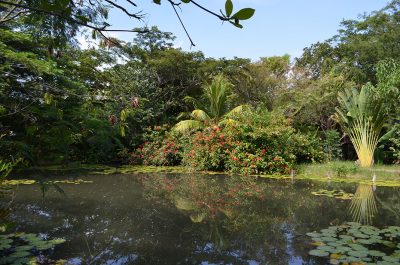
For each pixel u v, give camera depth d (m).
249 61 15.04
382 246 3.68
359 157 11.34
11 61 6.99
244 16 1.00
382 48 14.11
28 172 8.77
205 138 10.66
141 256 3.38
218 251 3.56
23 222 4.48
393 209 5.50
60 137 8.61
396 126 10.82
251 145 10.35
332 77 13.88
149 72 13.80
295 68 15.60
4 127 7.79
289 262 3.24
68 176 8.61
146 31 1.36
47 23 2.84
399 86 9.71
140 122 12.89
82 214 4.97
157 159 11.80
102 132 10.75
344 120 11.60
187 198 6.30
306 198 6.37
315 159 11.90
